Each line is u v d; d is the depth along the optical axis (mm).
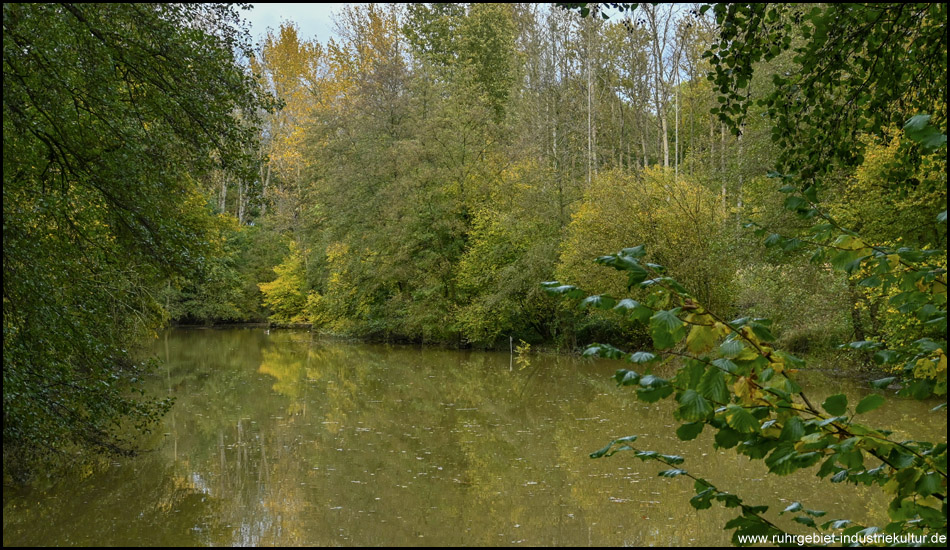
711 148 27438
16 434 7066
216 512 7137
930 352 2750
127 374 8969
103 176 7711
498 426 11508
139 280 12430
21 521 6855
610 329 23141
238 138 8266
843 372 16109
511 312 24422
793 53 14406
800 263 15703
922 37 4258
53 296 7152
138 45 6949
